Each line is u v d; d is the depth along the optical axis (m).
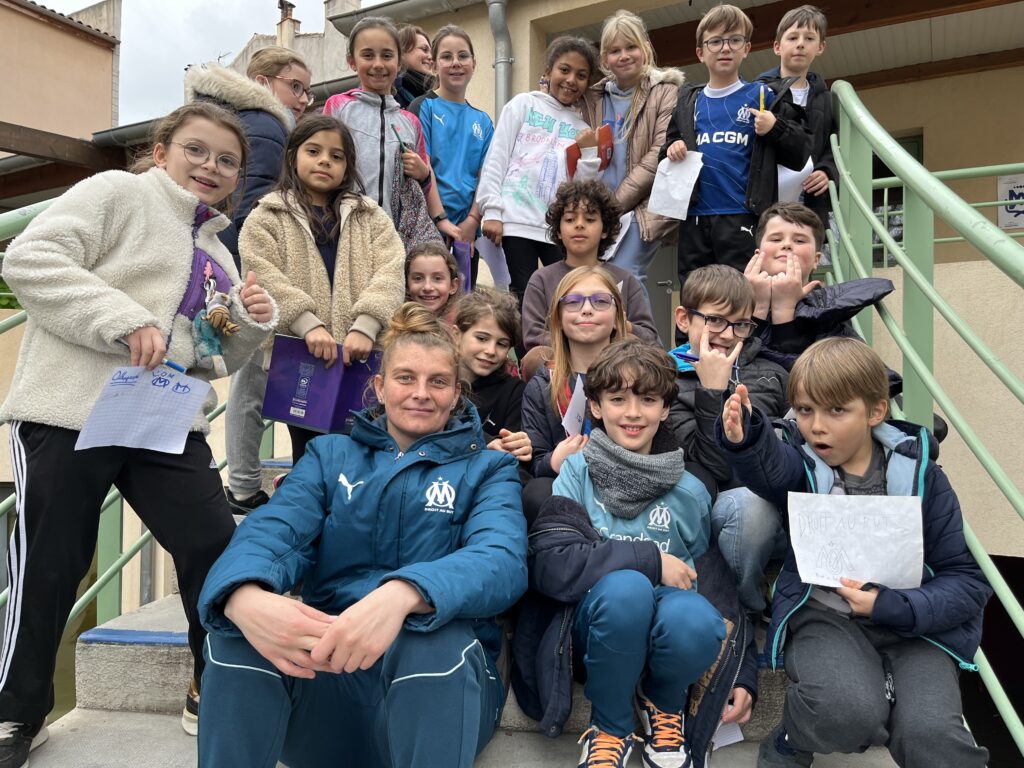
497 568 1.38
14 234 1.80
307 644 1.21
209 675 1.26
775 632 1.48
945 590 1.38
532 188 3.22
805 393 1.51
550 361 2.21
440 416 1.62
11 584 1.45
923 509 1.48
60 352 1.46
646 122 3.28
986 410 3.57
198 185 1.62
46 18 9.64
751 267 2.29
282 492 1.53
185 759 1.58
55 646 1.49
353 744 1.41
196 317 1.58
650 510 1.65
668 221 3.15
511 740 1.61
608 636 1.39
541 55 5.16
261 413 2.26
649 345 1.70
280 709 1.27
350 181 2.32
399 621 1.24
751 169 2.97
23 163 7.75
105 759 1.58
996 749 5.14
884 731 1.34
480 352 2.21
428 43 3.78
